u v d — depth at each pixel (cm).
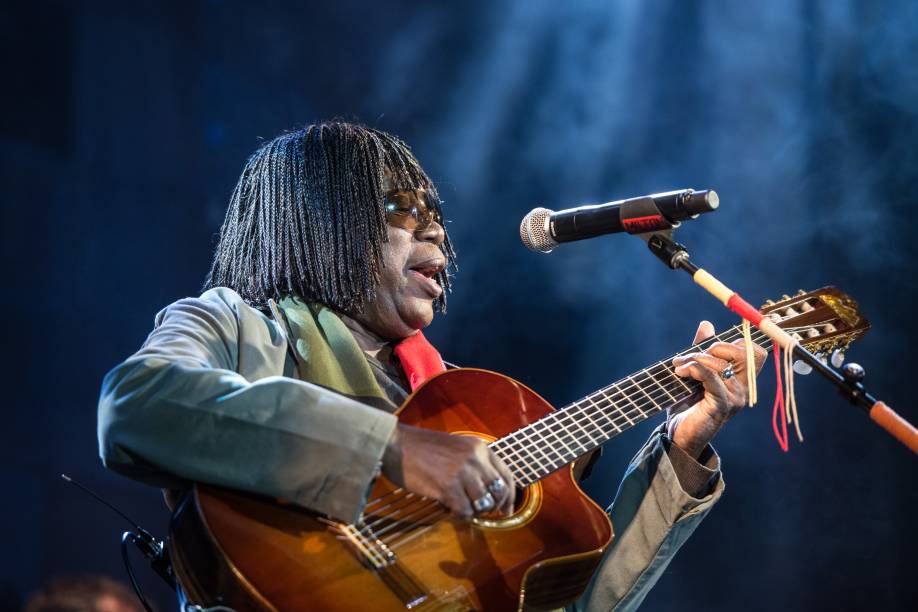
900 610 1398
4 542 1563
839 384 495
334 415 430
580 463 541
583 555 473
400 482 432
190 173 1806
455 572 449
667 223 534
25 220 1641
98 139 1723
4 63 1642
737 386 540
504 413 521
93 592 667
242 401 431
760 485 1476
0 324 1605
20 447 1599
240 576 417
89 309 1681
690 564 1483
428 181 604
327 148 585
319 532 439
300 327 538
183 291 1770
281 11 1875
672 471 546
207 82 1838
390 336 580
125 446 434
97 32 1731
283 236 572
